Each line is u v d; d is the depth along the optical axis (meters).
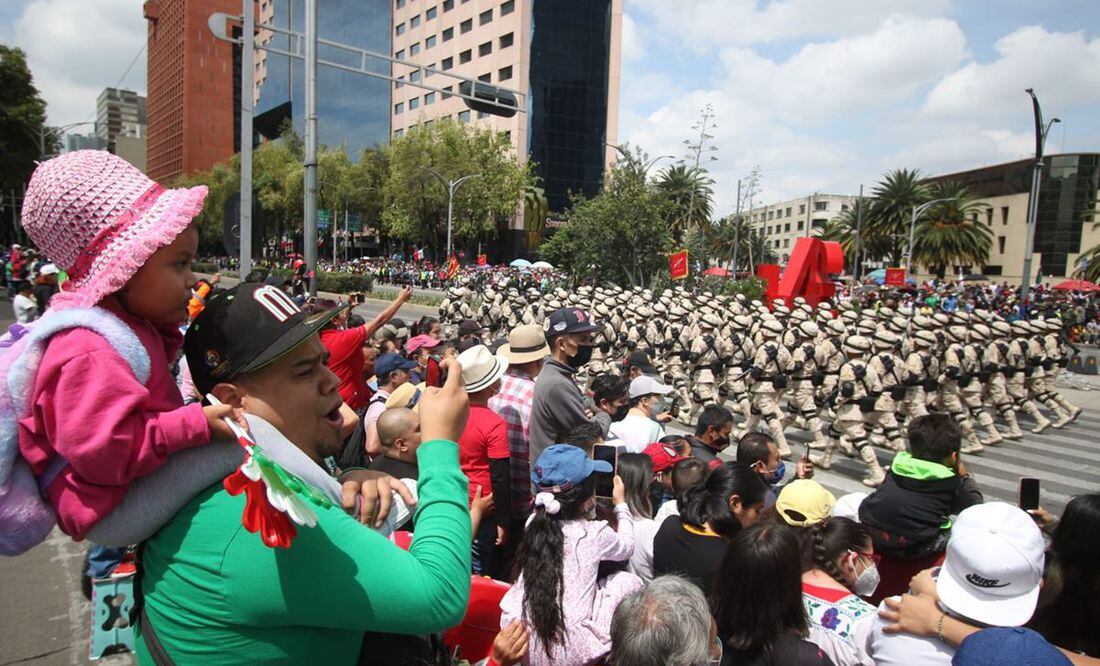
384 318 4.27
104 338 1.15
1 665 3.93
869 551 3.19
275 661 1.13
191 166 98.38
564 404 4.41
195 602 1.12
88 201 1.20
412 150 48.91
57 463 1.13
